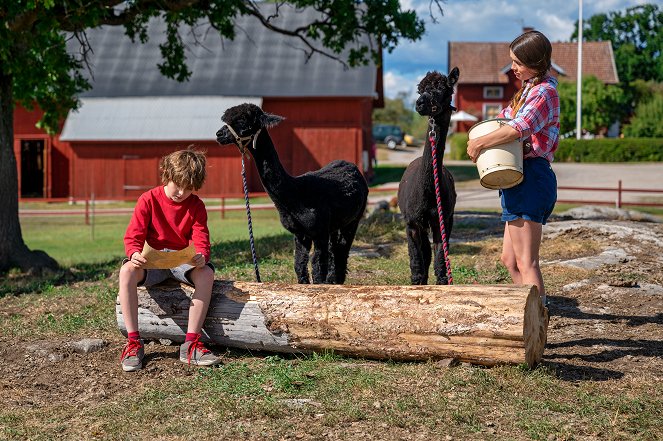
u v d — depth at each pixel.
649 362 5.27
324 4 14.55
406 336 4.93
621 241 10.27
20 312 7.70
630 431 4.00
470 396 4.44
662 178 29.16
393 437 3.95
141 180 30.12
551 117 5.01
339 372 4.91
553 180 5.15
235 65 32.47
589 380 4.84
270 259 10.34
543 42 5.07
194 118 30.17
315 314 5.15
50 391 5.00
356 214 7.18
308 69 31.64
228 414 4.30
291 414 4.28
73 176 30.34
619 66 67.50
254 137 6.04
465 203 22.95
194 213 5.44
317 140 30.58
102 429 4.19
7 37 10.98
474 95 56.41
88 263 13.53
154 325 5.57
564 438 3.90
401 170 39.59
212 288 5.46
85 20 11.32
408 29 13.95
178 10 13.02
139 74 32.62
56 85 14.42
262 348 5.39
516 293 4.74
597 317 6.71
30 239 19.58
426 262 6.68
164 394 4.69
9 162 12.40
